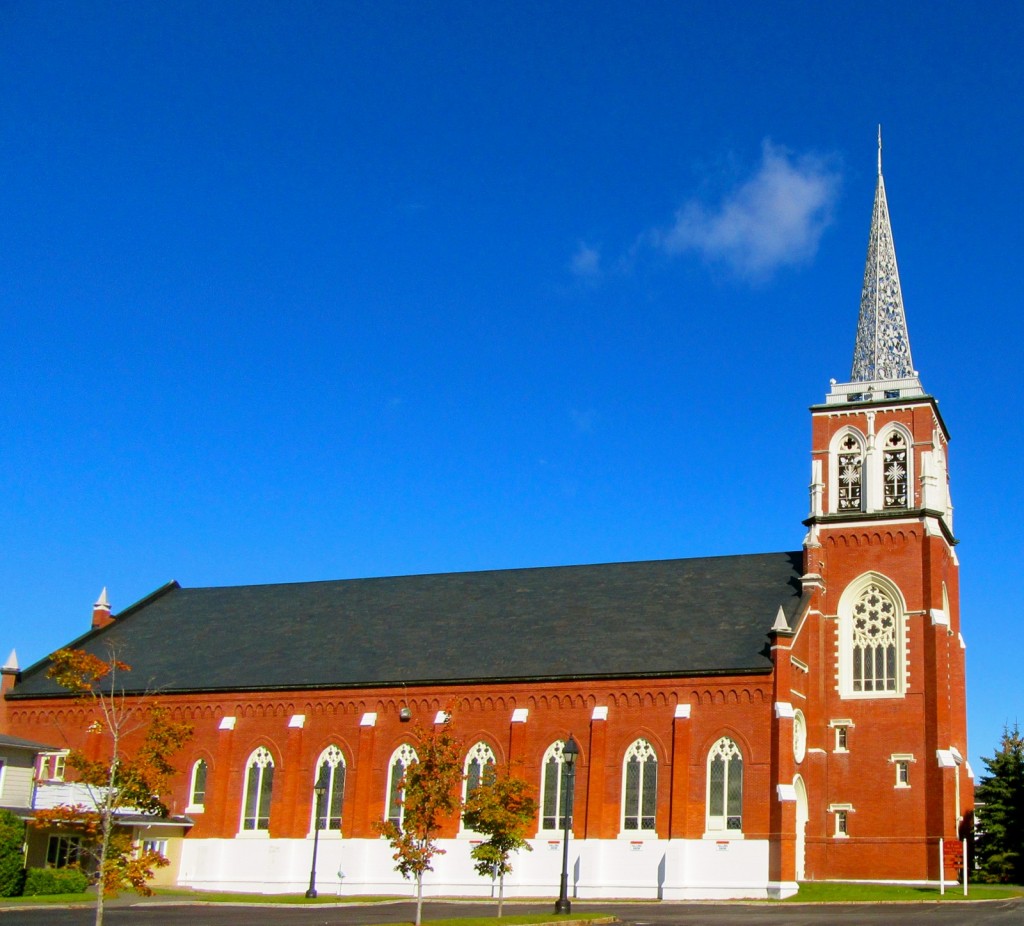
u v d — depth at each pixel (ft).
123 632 298.15
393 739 242.17
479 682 237.04
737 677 217.56
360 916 173.06
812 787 229.86
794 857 204.64
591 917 160.35
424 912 183.32
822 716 234.17
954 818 221.25
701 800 214.48
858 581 241.14
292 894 234.38
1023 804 240.32
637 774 221.25
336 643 266.98
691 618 239.71
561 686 230.68
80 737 267.39
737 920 159.94
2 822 202.59
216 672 266.57
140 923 157.48
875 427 250.37
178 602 310.04
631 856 215.10
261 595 301.84
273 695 254.47
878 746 230.48
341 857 237.04
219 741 254.27
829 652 238.89
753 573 253.24
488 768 185.68
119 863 120.16
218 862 246.88
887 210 278.67
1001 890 205.57
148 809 137.90
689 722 217.77
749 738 213.87
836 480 250.78
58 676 138.62
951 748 230.27
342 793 243.40
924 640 232.73
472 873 224.33
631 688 225.15
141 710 255.91
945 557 246.06
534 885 220.43
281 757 249.55
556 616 253.65
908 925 148.15
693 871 209.97
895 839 224.12
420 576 289.74
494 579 278.67
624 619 245.65
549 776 226.99
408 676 244.42
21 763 232.32
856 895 197.26
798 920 157.89
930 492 241.55
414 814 159.33
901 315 266.36
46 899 197.47
